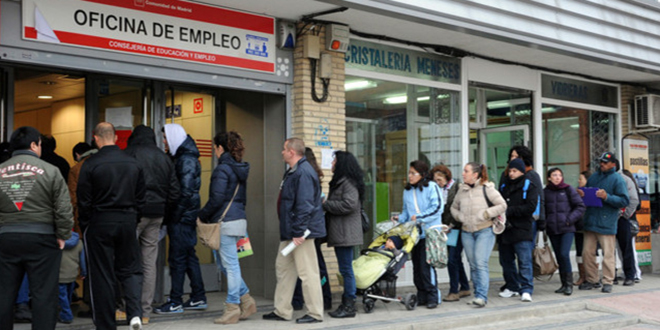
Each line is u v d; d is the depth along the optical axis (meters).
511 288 9.05
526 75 11.63
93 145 7.83
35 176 5.58
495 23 9.06
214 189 6.81
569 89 12.47
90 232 6.01
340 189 7.24
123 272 6.16
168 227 7.32
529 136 11.83
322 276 7.82
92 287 6.05
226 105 9.17
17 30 6.36
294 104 8.54
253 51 8.12
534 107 11.83
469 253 8.27
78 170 7.25
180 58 7.43
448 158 10.54
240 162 7.05
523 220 8.62
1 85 7.29
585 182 10.42
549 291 9.77
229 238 6.91
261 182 8.73
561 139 12.36
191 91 8.79
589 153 12.89
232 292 6.93
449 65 10.53
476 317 7.57
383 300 7.79
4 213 5.57
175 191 7.05
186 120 8.77
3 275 5.54
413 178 8.08
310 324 6.97
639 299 9.27
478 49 10.47
